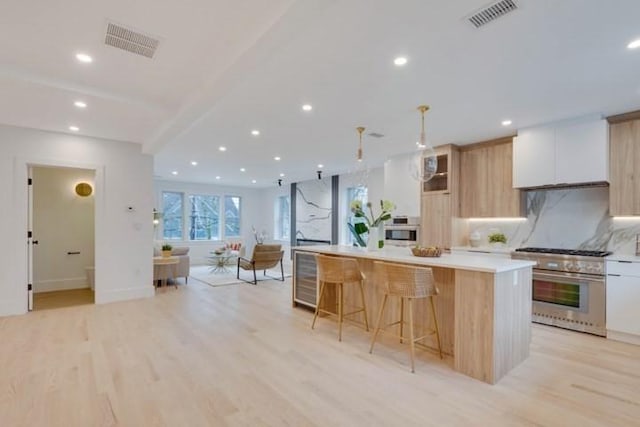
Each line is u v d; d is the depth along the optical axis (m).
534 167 4.35
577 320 3.86
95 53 2.69
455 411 2.23
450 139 5.00
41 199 6.07
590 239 4.32
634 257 3.64
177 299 5.41
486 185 5.05
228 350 3.26
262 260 6.96
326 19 2.15
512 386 2.58
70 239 6.32
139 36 2.44
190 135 4.95
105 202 5.18
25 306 4.55
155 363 2.95
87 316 4.41
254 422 2.10
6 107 3.80
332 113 3.95
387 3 1.99
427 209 5.51
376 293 3.91
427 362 3.01
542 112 3.86
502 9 2.05
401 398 2.40
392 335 3.44
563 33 2.29
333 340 3.55
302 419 2.14
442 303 3.28
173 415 2.17
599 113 3.85
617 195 3.86
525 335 3.06
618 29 2.24
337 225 8.82
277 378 2.69
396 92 3.34
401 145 5.41
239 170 8.16
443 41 2.41
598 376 2.75
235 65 2.64
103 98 3.47
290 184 10.58
